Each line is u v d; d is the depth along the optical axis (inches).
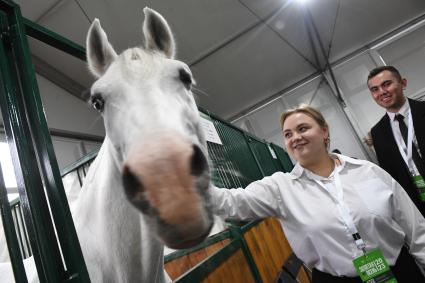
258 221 81.3
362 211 44.5
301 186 50.0
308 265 51.1
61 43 37.8
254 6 200.5
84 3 156.1
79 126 178.2
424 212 65.9
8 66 28.5
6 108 26.2
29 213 23.9
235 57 229.3
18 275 22.0
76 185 76.5
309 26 224.2
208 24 201.0
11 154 25.5
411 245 46.4
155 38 36.6
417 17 239.3
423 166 64.6
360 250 43.7
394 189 47.6
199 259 58.0
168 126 22.8
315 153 48.8
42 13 151.8
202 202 20.2
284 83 262.4
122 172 21.3
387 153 72.5
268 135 258.8
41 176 25.9
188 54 213.5
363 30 241.6
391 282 41.0
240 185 84.2
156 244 31.5
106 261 31.0
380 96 72.1
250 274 57.1
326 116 252.8
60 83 178.5
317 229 45.8
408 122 68.9
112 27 170.7
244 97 259.6
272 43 229.9
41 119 26.7
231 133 101.4
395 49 242.1
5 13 30.4
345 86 251.3
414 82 231.9
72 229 24.3
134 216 30.7
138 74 27.9
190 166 20.4
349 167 49.7
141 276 31.8
